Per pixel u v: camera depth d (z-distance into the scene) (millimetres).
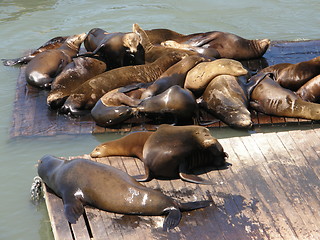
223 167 10594
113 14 24016
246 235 8664
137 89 14500
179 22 22984
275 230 8766
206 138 10156
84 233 8859
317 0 25672
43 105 15141
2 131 13906
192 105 13211
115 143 11094
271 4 25203
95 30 18562
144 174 10430
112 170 9602
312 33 21703
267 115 13883
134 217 9125
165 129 10562
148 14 23969
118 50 16750
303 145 11258
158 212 9055
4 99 16047
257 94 13977
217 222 8969
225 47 17844
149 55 17188
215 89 13852
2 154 12727
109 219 9125
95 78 14859
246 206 9367
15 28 22484
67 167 9883
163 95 13234
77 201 9430
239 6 24953
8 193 11258
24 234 10062
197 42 18156
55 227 9086
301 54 18375
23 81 16953
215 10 24469
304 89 14094
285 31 21953
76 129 13688
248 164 10664
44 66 16500
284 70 14914
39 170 10438
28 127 13883
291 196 9625
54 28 22484
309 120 13547
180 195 9719
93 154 11125
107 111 13414
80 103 14406
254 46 17859
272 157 10875
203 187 9938
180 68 14891
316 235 8633
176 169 10188
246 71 14195
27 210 10758
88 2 25641
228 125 13477
